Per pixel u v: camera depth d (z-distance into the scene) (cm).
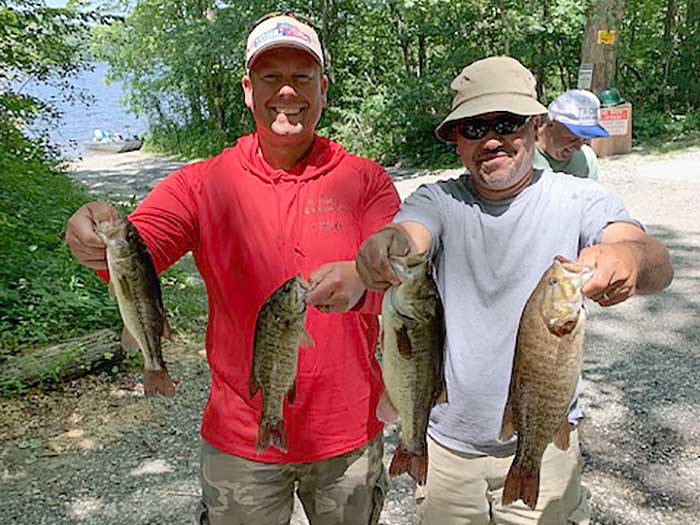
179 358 578
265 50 227
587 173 401
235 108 2423
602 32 1388
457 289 236
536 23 1464
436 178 1479
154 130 2675
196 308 699
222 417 241
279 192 238
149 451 432
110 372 536
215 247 241
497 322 230
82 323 587
